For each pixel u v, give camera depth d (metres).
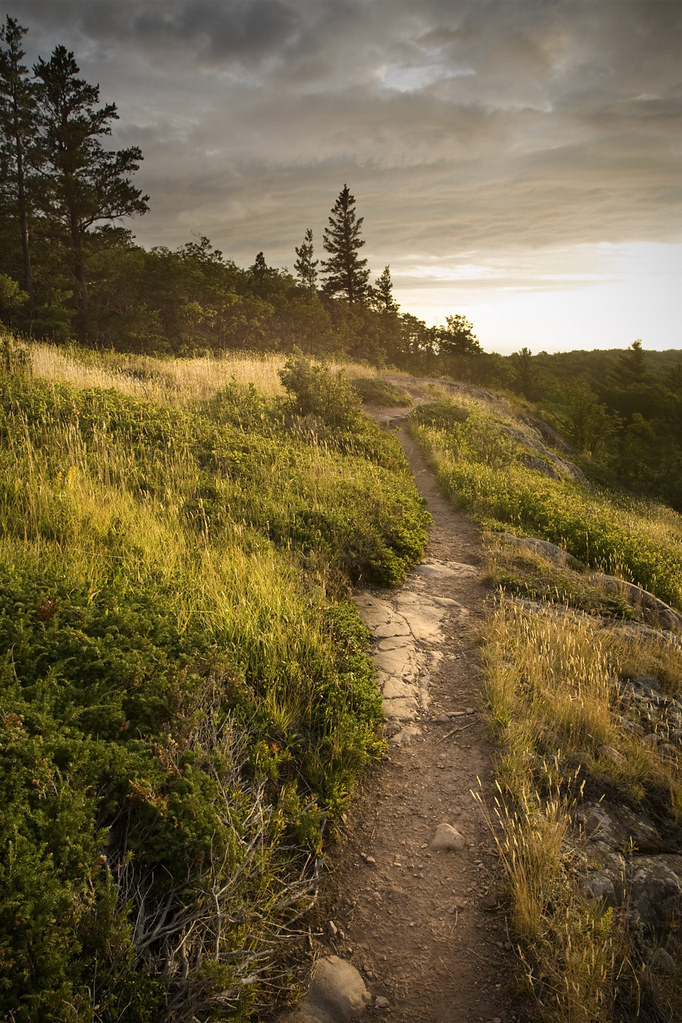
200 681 4.21
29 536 5.93
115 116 30.42
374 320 59.88
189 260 33.94
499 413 26.52
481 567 8.79
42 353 15.48
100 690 3.91
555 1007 2.84
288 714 4.47
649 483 32.44
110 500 7.11
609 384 80.44
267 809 3.62
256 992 2.84
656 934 3.24
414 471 14.94
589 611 7.55
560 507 12.30
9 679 3.74
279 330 45.41
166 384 15.92
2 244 30.47
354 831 3.97
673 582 9.83
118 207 31.67
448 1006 2.91
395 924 3.34
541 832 3.67
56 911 2.49
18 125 27.45
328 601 6.52
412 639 6.40
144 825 3.21
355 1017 2.85
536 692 5.24
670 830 4.04
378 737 4.80
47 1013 2.20
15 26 26.67
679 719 5.32
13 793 2.94
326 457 11.56
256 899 3.19
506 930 3.27
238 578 5.97
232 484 8.70
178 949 2.74
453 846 3.83
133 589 5.20
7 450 7.77
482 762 4.61
